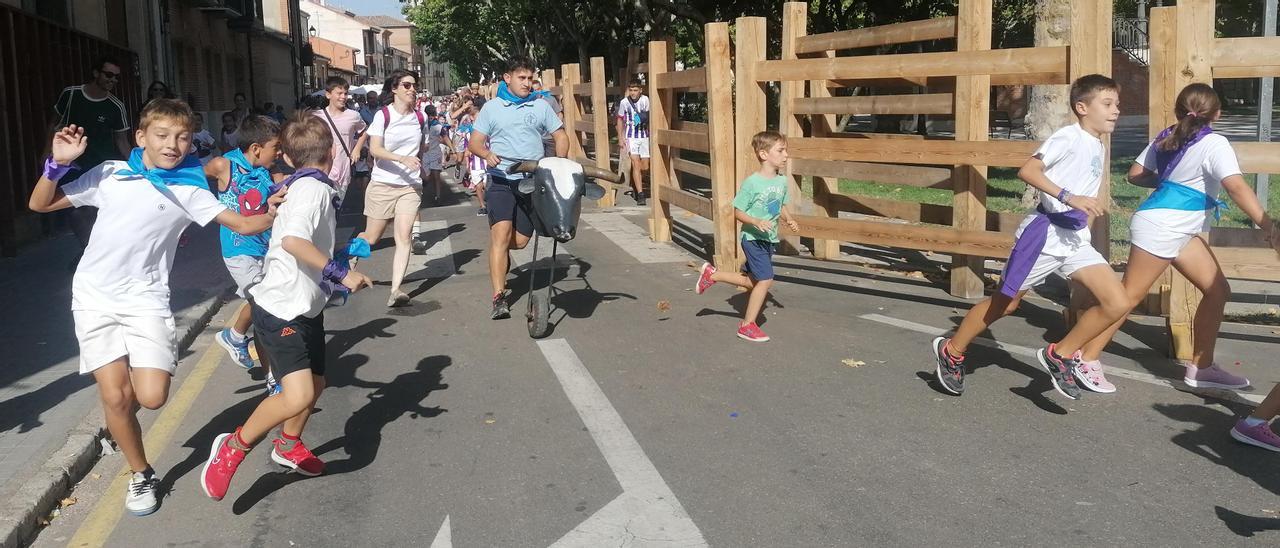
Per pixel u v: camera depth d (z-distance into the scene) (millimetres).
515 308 8297
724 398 5766
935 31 8344
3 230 11375
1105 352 6660
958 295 8570
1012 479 4520
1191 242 5707
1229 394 5688
